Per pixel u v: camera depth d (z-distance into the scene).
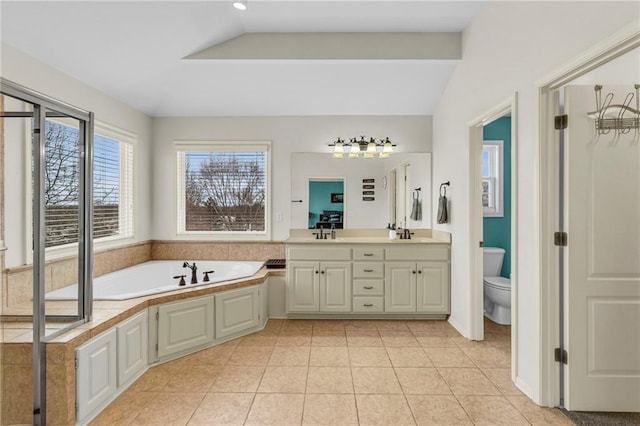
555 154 2.08
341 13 2.90
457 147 3.41
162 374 2.54
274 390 2.32
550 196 2.08
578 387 2.06
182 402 2.17
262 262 4.09
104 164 3.42
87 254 2.12
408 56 3.23
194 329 2.90
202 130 4.18
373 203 4.22
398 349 3.00
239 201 4.27
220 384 2.39
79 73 2.87
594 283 2.04
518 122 2.31
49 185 2.47
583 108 2.02
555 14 1.94
